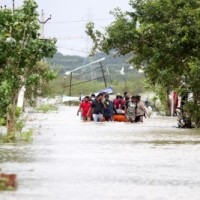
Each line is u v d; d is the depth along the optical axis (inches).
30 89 4411.9
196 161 1435.8
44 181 1122.7
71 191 1028.5
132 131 2417.6
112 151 1633.9
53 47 2034.9
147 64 2928.2
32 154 1540.4
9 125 1946.4
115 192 1031.0
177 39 2618.1
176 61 2709.2
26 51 1999.3
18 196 970.1
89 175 1203.9
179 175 1223.5
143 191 1045.8
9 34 1995.6
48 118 3449.8
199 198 997.2
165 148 1724.9
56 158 1462.8
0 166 1315.2
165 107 4389.8
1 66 1996.8
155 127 2714.1
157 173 1246.3
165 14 2696.9
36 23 2016.5
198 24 2573.8
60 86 6840.6
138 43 2787.9
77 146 1758.1
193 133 2325.3
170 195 1016.9
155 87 4579.2
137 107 3142.2
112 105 3211.1
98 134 2240.4
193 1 2684.5
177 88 2728.8
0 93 1893.5
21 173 1216.8
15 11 2021.4
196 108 2679.6
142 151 1640.0
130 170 1282.0
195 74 2571.4
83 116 3233.3
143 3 2773.1
